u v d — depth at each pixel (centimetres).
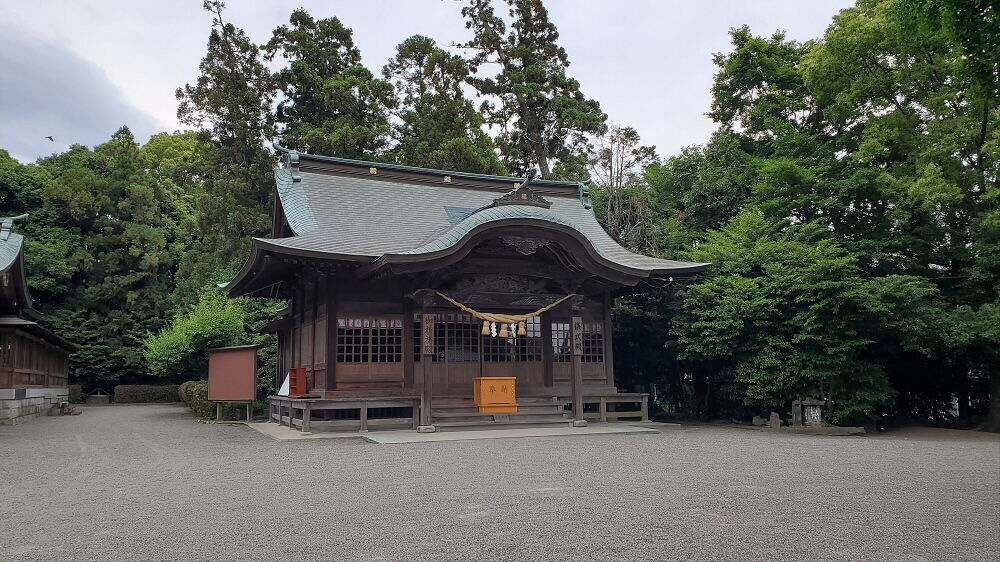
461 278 1664
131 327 3734
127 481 870
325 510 671
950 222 2064
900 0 856
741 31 2739
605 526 602
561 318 1864
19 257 2052
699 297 1975
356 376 1595
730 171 2608
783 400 1848
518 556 505
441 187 2158
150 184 4053
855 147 2270
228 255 3159
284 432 1548
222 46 3434
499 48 4066
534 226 1521
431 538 557
